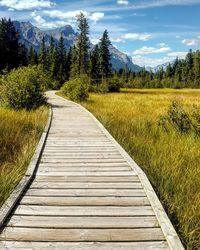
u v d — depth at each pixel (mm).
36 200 4855
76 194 5137
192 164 7012
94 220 4219
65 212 4445
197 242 3879
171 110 12609
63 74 81688
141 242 3691
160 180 6016
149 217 4328
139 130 11609
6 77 18609
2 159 7301
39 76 19906
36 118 12914
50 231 3900
